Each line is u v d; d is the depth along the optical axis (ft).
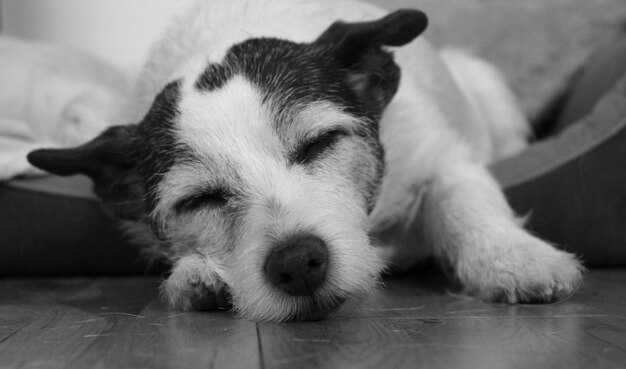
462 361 1.04
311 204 1.41
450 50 2.86
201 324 1.33
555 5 2.95
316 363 1.05
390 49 1.84
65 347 1.18
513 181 1.89
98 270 1.99
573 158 1.86
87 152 1.62
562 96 2.88
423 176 1.79
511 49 2.96
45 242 1.94
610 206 1.86
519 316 1.31
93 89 2.54
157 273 2.00
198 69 1.64
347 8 2.02
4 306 1.56
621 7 2.88
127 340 1.21
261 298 1.36
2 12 3.40
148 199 1.58
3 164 1.93
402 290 1.64
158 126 1.56
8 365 1.09
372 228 1.64
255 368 1.03
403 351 1.09
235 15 1.90
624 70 2.30
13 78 2.50
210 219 1.49
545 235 1.88
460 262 1.59
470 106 2.43
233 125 1.48
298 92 1.51
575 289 1.47
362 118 1.58
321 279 1.34
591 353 1.07
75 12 3.43
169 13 2.77
